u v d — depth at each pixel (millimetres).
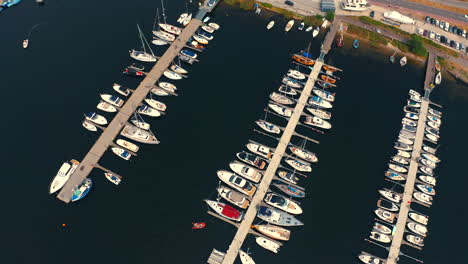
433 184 97375
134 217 89000
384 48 127812
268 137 104438
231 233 87750
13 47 121375
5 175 94125
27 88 111312
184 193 93250
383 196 95312
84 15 132375
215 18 133625
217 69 119000
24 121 104438
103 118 103938
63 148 99250
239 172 96312
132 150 99125
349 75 120500
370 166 101000
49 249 83812
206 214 90125
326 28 132625
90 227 87062
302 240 88062
